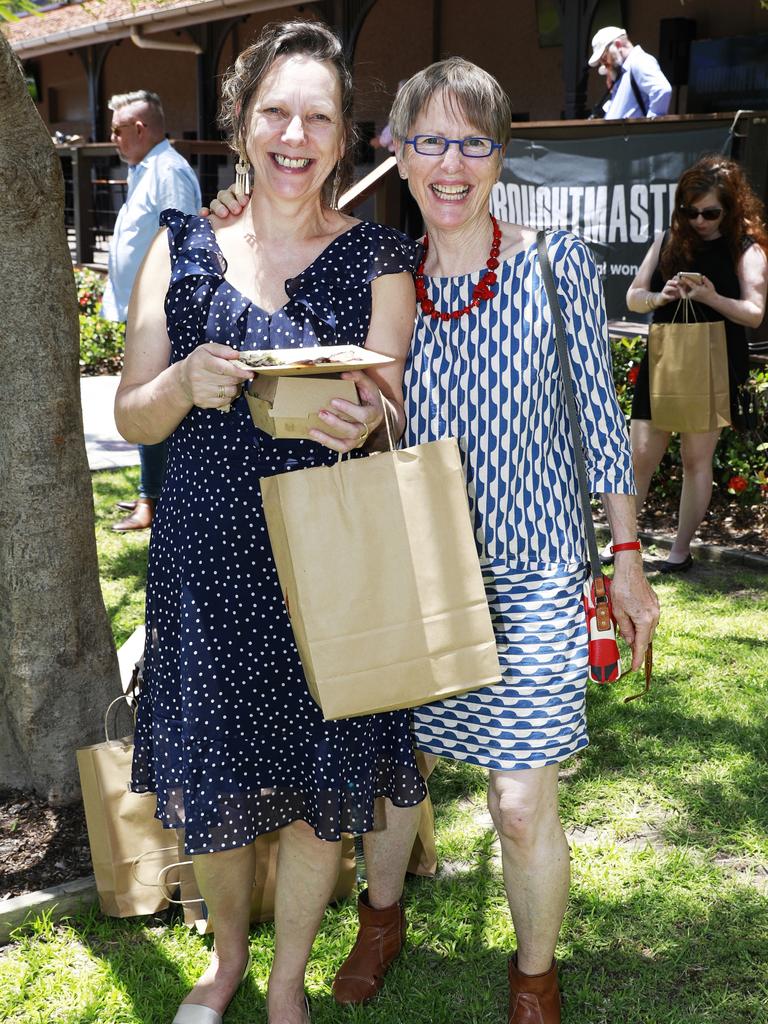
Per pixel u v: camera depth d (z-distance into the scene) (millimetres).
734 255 5172
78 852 3074
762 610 4988
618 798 3438
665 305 5242
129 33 14477
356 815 2324
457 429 2357
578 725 2363
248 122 2326
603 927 2826
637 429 5508
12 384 3104
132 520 6285
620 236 7273
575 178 7461
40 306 3088
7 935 2822
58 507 3176
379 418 2225
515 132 7801
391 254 2354
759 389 6238
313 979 2678
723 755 3662
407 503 2139
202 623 2293
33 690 3209
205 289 2318
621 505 2350
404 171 2369
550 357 2334
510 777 2328
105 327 11289
